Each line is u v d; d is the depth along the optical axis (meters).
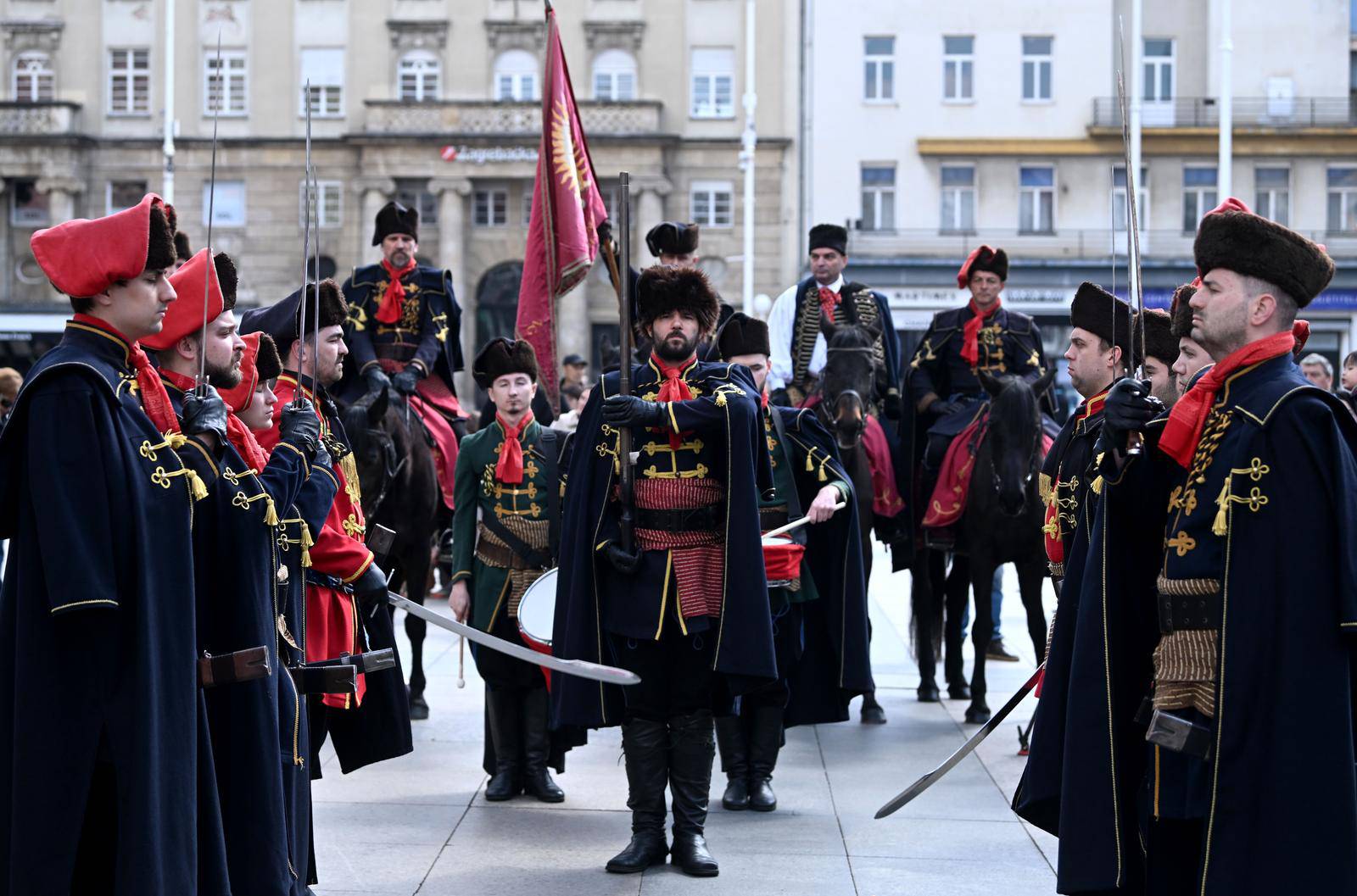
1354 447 4.01
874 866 6.03
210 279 4.41
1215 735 3.91
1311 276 4.07
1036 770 4.45
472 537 7.23
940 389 9.89
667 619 5.76
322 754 8.11
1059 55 39.66
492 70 41.88
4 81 42.44
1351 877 3.76
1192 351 4.79
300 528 4.53
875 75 40.25
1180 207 39.47
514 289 41.69
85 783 3.80
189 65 41.97
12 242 42.03
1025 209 39.97
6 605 3.94
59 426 3.82
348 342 9.46
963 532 9.23
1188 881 4.26
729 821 6.76
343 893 5.62
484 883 5.75
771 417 7.35
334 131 42.09
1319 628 3.85
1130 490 4.34
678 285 5.88
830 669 7.48
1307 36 39.25
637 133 40.41
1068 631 4.52
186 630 3.94
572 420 9.00
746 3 41.03
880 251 40.00
